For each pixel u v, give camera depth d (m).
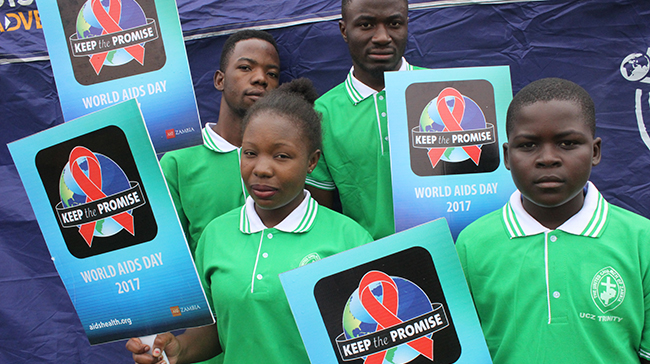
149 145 1.58
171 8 1.83
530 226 1.50
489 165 1.77
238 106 2.10
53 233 1.67
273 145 1.54
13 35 2.46
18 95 2.46
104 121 1.59
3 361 2.45
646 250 1.42
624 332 1.41
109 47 1.86
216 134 2.17
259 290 1.53
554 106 1.38
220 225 1.72
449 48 2.37
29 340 2.45
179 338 1.72
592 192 1.51
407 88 1.79
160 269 1.63
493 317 1.51
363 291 1.44
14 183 2.47
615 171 2.28
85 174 1.63
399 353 1.44
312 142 1.65
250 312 1.54
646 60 2.25
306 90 1.93
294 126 1.58
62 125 1.62
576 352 1.39
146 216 1.62
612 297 1.40
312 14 2.41
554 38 2.31
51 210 1.66
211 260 1.65
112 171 1.61
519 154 1.45
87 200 1.64
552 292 1.43
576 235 1.46
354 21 1.97
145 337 1.67
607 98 2.29
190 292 1.62
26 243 2.46
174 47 1.84
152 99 1.85
